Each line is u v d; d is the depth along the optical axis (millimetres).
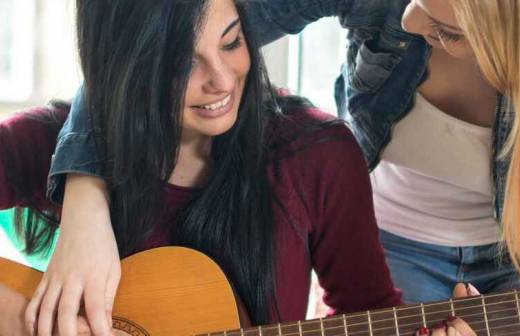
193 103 1148
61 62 2570
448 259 1525
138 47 1108
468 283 1465
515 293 1216
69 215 1204
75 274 1150
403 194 1523
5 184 1315
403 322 1208
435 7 1077
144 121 1159
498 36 1040
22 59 2586
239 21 1152
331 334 1202
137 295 1216
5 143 1316
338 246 1326
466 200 1454
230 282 1252
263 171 1269
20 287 1238
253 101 1229
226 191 1257
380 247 1345
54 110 1368
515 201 1199
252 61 1200
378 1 1312
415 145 1403
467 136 1343
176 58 1105
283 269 1283
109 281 1169
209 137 1269
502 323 1220
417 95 1354
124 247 1268
